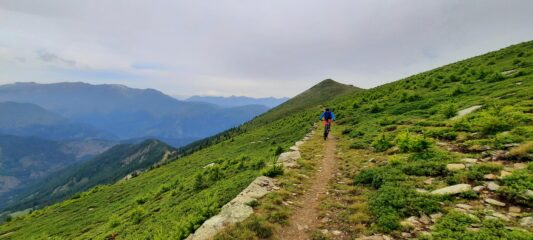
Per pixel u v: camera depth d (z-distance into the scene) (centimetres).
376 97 4347
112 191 5528
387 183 1096
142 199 3111
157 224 1636
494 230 674
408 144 1458
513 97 1817
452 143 1421
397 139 1641
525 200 765
